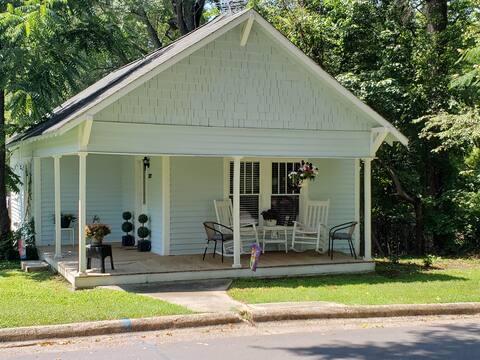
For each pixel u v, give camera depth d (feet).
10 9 45.80
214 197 46.98
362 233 60.44
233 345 24.43
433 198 60.08
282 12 61.82
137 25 90.89
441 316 31.04
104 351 23.38
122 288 35.81
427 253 59.57
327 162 49.62
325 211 48.11
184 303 31.48
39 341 24.89
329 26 60.95
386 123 43.24
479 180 58.85
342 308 30.14
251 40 40.52
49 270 43.62
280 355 22.85
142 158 50.08
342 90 42.34
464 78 48.98
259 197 48.16
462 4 63.26
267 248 48.55
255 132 40.60
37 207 52.95
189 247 46.21
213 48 39.40
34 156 51.90
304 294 34.27
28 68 48.75
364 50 61.05
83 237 36.27
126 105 36.81
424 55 57.47
